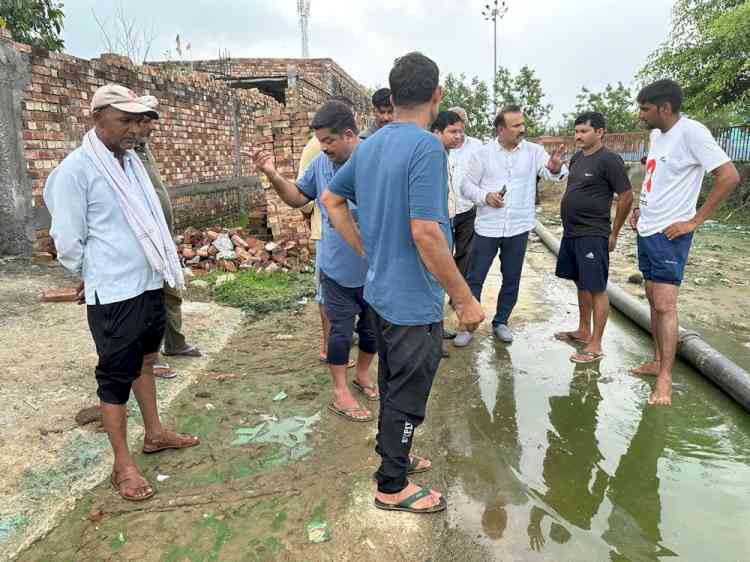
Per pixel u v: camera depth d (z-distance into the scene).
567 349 4.64
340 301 3.33
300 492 2.72
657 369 4.11
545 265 8.02
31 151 6.45
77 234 2.44
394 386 2.44
